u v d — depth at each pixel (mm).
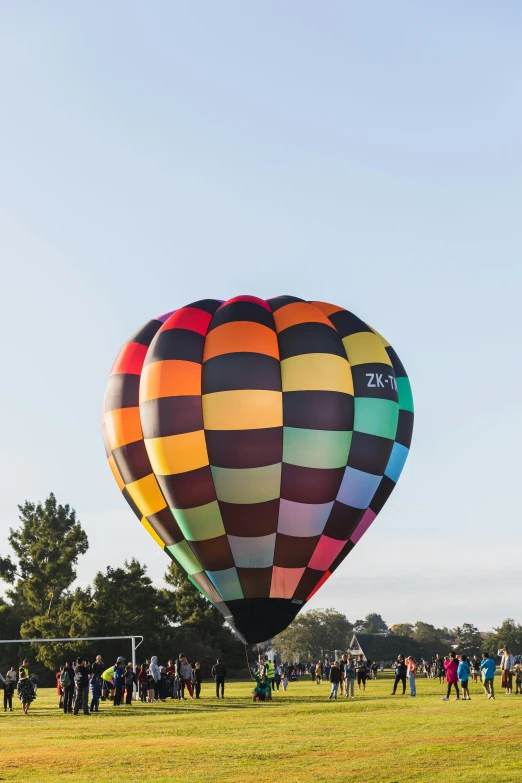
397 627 193875
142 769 14820
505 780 13000
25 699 29344
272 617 28688
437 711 24609
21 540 84625
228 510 27781
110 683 33781
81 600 70562
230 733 20156
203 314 29750
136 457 29562
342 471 28219
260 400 27391
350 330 29906
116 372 30859
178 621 77125
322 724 21656
